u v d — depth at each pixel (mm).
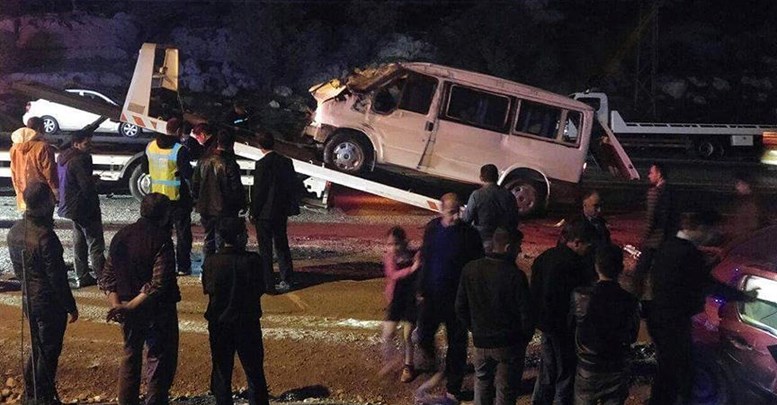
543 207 15570
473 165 15352
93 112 13789
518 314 5988
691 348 6441
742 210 10266
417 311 7281
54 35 35906
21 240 6445
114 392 7320
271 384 7531
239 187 9320
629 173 16391
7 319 8969
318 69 36469
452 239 6980
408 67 15156
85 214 9727
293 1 39250
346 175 14023
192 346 8352
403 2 42219
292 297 10047
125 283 6043
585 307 5809
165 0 41219
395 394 7441
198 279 10555
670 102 40469
